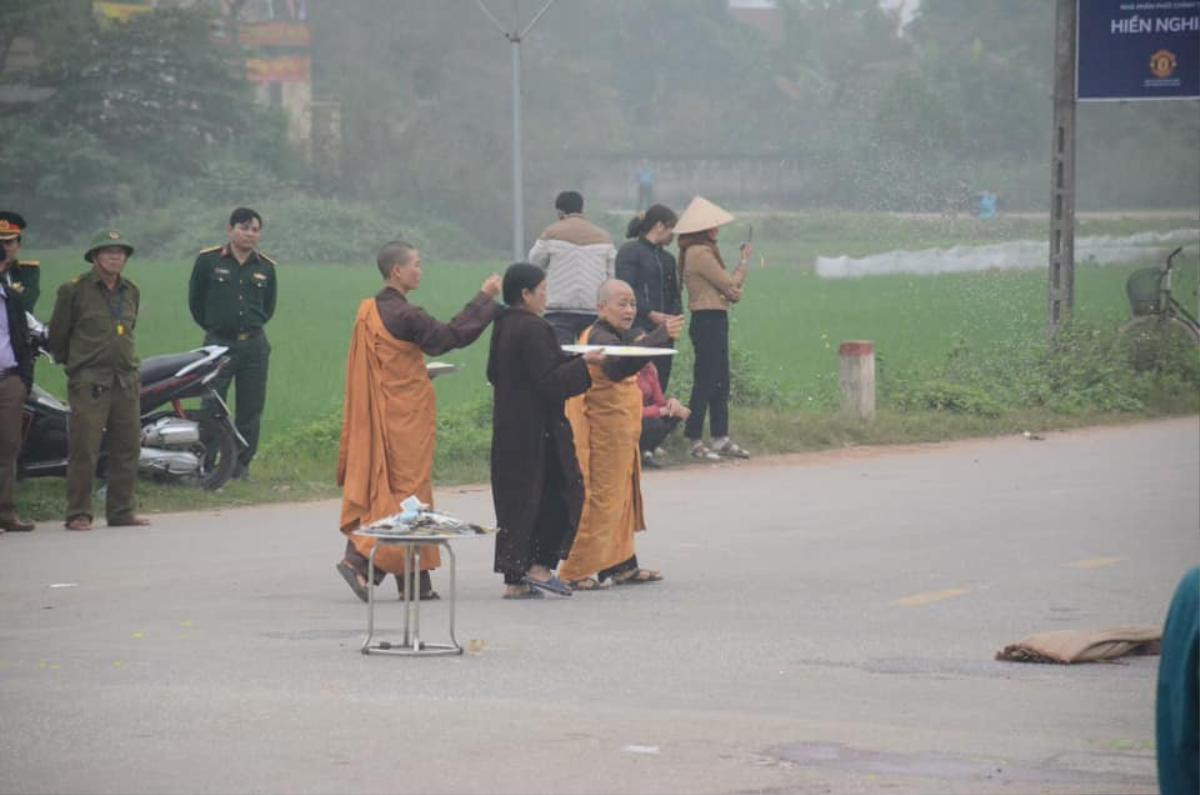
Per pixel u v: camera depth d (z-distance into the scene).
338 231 89.19
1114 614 15.95
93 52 98.19
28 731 11.31
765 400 31.34
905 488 24.61
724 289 26.75
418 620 14.50
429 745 10.96
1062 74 35.91
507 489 16.88
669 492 24.28
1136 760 10.72
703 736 11.23
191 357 23.38
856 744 11.06
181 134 98.44
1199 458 27.98
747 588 17.36
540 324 16.83
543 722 11.60
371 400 16.69
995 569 18.36
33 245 93.25
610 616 15.91
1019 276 68.62
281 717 11.72
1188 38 35.44
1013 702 12.40
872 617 15.82
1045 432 31.69
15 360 21.02
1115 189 115.69
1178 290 44.56
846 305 57.50
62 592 17.14
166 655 14.00
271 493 23.89
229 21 108.31
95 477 23.12
